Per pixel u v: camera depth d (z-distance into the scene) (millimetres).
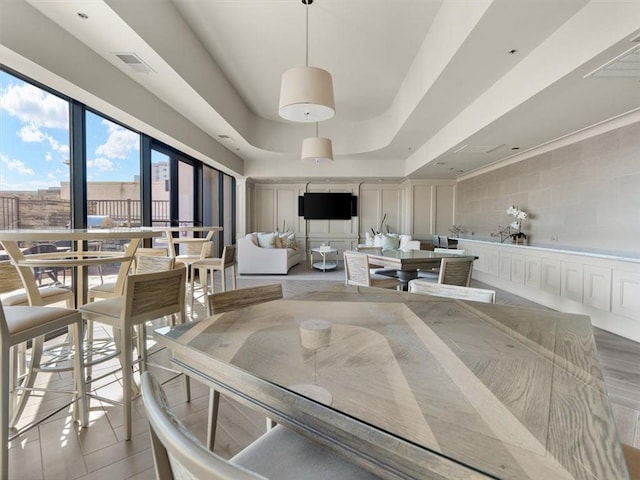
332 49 3805
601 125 3779
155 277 1702
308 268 7789
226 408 1907
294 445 880
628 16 1960
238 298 1538
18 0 2107
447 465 531
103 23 2387
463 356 931
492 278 5586
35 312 1479
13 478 1361
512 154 5324
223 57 4039
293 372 827
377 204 9023
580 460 526
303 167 7750
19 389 1680
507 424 615
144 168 4430
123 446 1566
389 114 5875
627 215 3555
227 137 5633
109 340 2334
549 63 2604
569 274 3766
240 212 7859
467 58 2906
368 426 612
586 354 946
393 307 1472
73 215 3143
